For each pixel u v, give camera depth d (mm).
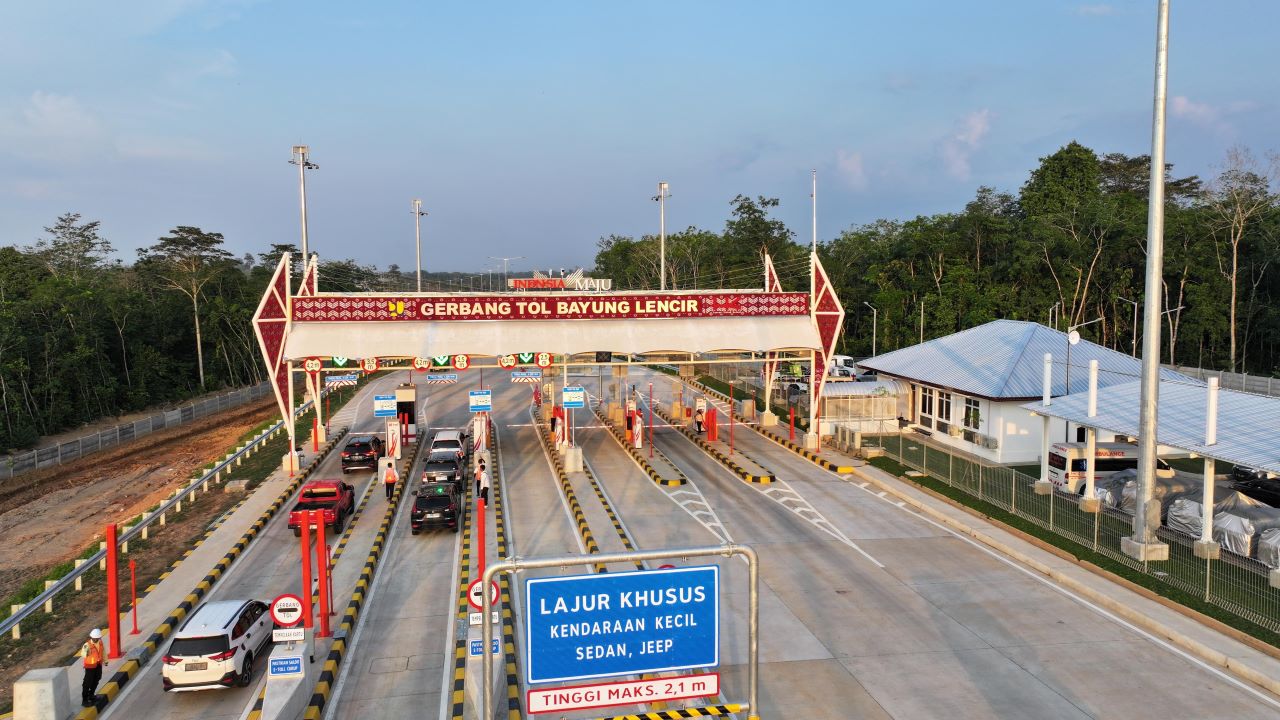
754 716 11125
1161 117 21094
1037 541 23891
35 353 58375
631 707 15141
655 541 25188
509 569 10273
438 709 15273
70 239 93562
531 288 47812
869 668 16500
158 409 69125
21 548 30734
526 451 40594
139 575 23578
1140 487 21828
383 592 21359
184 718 15258
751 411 49375
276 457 39625
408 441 43406
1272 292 74000
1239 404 24312
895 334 84125
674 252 116125
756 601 11172
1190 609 18484
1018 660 16812
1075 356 38250
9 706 16266
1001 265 81688
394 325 36688
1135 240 76000
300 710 14867
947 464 32938
